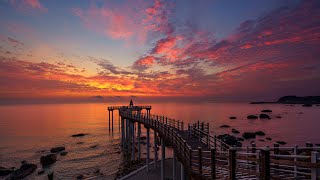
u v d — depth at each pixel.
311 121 94.81
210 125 82.94
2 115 178.25
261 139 54.59
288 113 142.88
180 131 23.30
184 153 12.62
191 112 166.38
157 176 23.98
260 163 6.79
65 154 44.56
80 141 58.69
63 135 69.50
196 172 10.23
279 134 62.59
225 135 45.03
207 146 15.96
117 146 51.00
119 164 37.31
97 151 46.81
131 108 54.03
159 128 22.56
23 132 77.38
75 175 32.66
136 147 48.25
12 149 50.12
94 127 89.75
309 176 7.79
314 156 5.82
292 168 8.96
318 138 56.41
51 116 162.62
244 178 8.43
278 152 9.07
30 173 33.44
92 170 34.69
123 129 47.78
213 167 8.67
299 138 56.47
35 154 45.50
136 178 23.92
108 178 29.84
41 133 74.56
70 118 141.75
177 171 24.56
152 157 40.03
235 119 106.69
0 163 39.41
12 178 31.16
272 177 6.38
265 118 108.25
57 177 31.89
